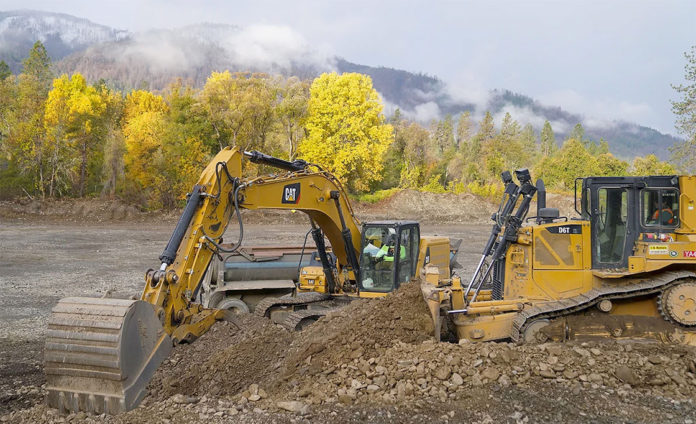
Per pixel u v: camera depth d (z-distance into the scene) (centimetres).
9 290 1552
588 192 923
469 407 620
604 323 861
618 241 909
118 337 574
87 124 4662
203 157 4472
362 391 653
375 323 775
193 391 652
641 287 848
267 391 661
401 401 634
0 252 2350
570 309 865
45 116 4481
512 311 910
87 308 598
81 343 582
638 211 893
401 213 4922
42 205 4075
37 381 793
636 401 639
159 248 2603
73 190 4697
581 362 705
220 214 768
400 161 6406
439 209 5081
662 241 880
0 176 4503
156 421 562
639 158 6028
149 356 619
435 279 875
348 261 1061
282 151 4888
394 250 1059
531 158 8712
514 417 598
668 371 686
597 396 642
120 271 1930
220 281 1220
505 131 8556
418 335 770
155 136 4619
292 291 1252
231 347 731
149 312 628
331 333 778
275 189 873
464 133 10944
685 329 839
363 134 4716
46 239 2844
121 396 576
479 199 5334
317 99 4681
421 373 678
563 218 1007
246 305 1234
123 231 3338
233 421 577
